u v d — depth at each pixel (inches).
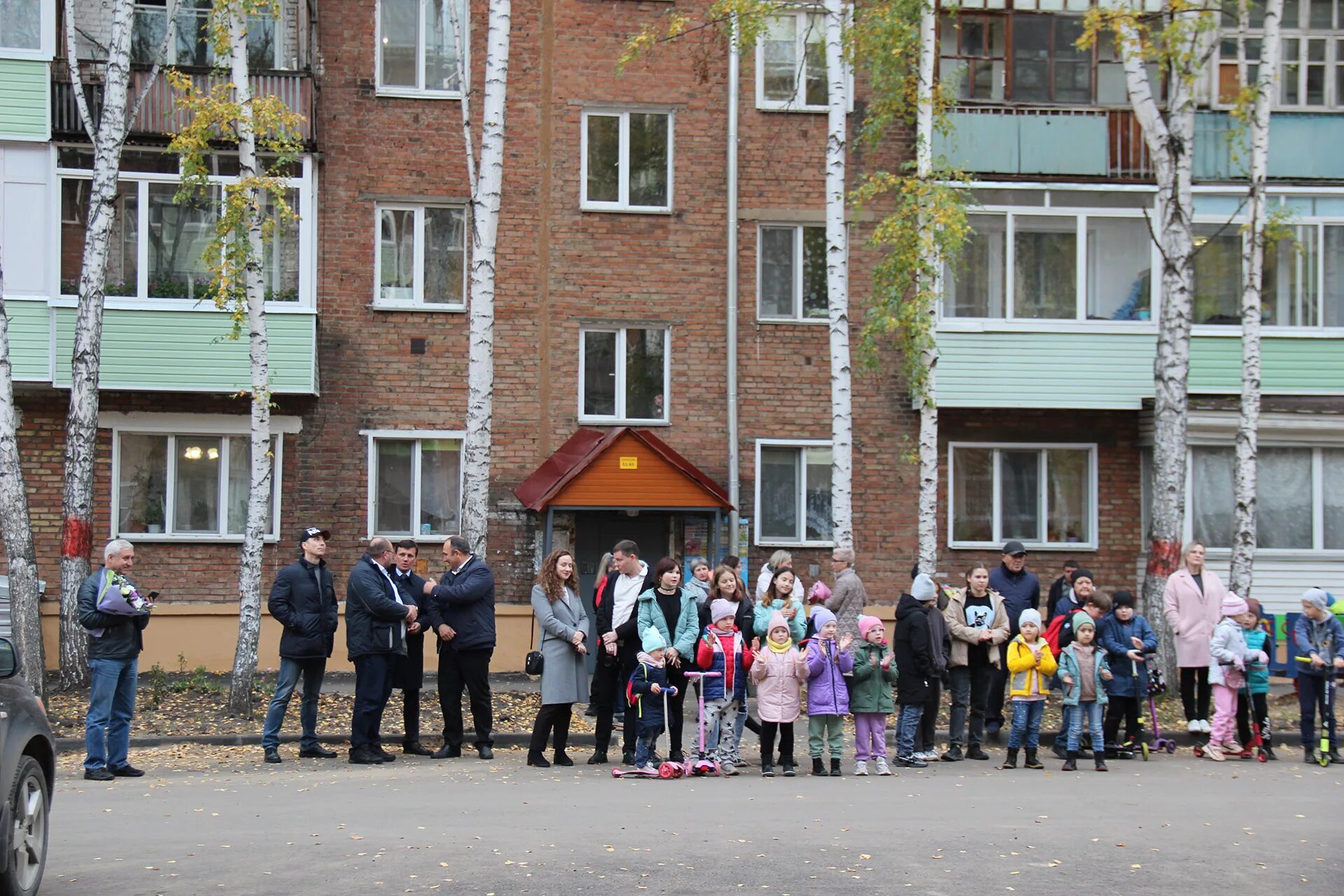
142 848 362.6
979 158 882.8
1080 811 437.4
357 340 864.3
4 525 701.3
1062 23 902.4
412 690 580.1
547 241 884.0
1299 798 471.2
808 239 908.0
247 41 818.2
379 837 377.7
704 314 894.4
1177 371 734.5
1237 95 808.9
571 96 888.9
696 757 537.6
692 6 900.6
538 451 877.8
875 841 375.6
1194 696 650.8
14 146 797.2
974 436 909.2
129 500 840.3
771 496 901.2
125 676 516.7
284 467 854.5
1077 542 913.5
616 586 559.5
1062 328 883.4
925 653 564.1
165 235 826.2
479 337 682.8
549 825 397.4
